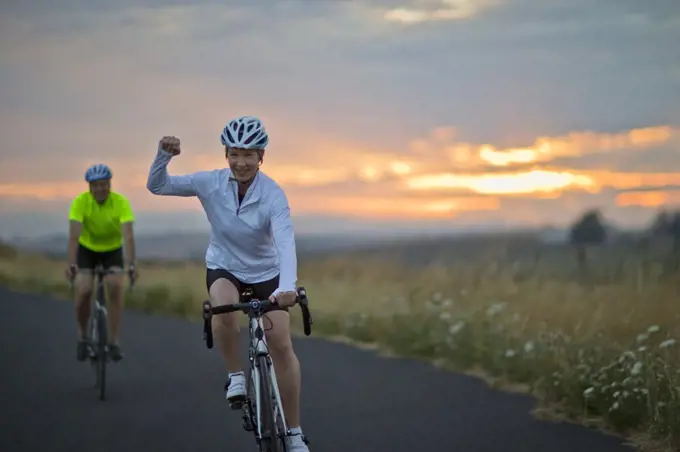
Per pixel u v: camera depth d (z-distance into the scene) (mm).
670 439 7129
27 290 22703
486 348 10742
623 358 8148
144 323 15633
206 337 5805
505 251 19797
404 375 10359
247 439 7719
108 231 9930
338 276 20297
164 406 9000
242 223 6234
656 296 12109
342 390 9586
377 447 7418
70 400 9312
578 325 10211
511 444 7410
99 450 7434
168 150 5992
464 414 8445
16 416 8617
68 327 14906
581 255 17688
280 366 6305
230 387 6273
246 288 6488
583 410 8227
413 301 14094
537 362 9602
